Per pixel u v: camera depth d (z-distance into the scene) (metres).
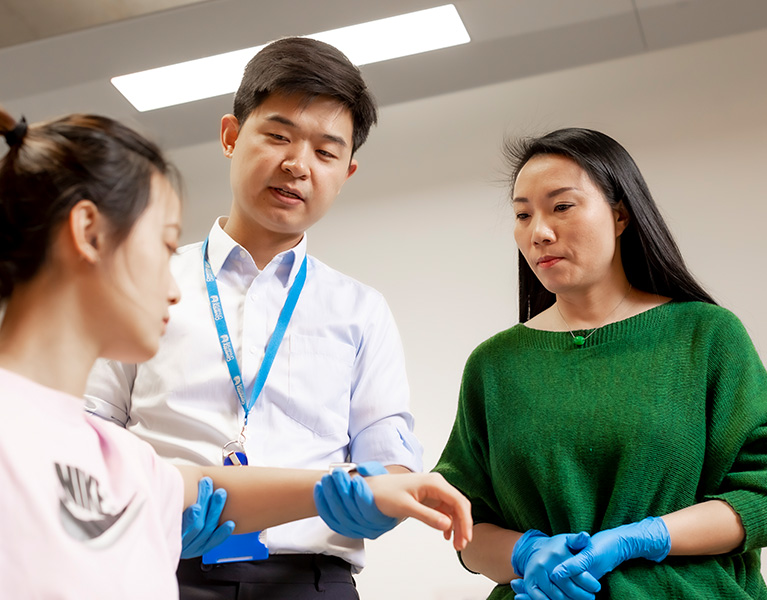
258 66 1.94
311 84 1.88
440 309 3.60
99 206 1.04
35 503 0.92
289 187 1.85
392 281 3.69
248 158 1.88
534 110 3.68
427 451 3.45
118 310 1.06
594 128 3.57
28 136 1.06
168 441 1.72
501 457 1.81
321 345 1.87
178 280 1.89
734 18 3.37
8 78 3.56
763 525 1.61
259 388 1.78
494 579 1.82
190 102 3.72
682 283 1.87
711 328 1.78
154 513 1.10
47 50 3.45
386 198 3.80
